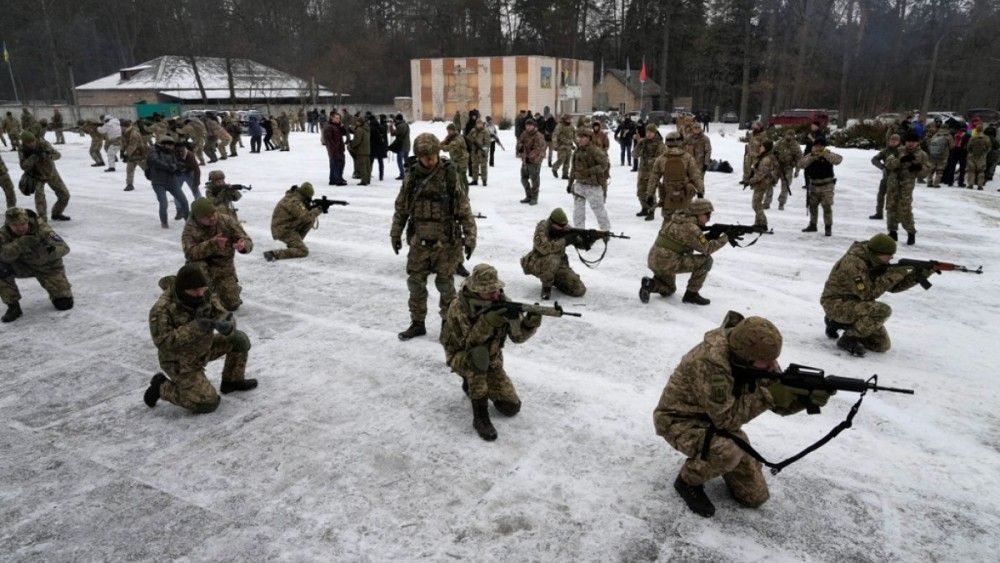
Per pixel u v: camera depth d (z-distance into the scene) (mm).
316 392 5086
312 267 8852
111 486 3893
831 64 57844
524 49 81062
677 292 7617
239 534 3449
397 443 4328
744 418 3424
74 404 4965
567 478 3928
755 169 10680
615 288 7762
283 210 9172
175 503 3717
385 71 77625
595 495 3762
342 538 3408
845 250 9578
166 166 11266
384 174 18797
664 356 5730
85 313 7047
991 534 3420
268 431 4500
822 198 10438
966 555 3268
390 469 4027
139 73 66000
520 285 7855
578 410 4766
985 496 3738
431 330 6438
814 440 4355
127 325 6672
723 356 3324
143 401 4996
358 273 8531
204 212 6438
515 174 18625
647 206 11852
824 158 10312
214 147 21984
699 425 3496
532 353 5820
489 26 80438
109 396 5090
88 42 80438
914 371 5391
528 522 3525
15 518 3609
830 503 3686
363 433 4457
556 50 78062
